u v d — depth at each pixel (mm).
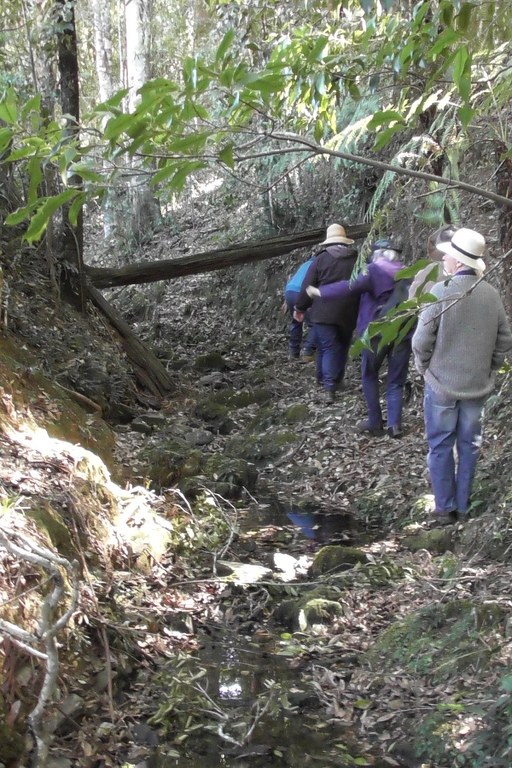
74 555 3480
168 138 1708
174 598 3824
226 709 2898
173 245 14172
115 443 6137
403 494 5164
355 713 2879
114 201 14164
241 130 1721
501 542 3965
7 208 7828
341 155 1778
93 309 8555
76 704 2734
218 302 12438
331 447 6359
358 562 4160
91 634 3158
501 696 2658
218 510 4988
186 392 8586
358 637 3449
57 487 3877
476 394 4281
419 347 4305
